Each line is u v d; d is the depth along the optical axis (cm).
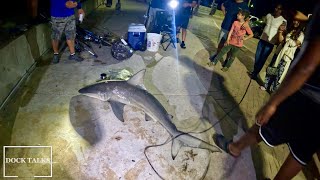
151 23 632
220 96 438
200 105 396
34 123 296
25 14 493
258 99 453
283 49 427
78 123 308
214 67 559
